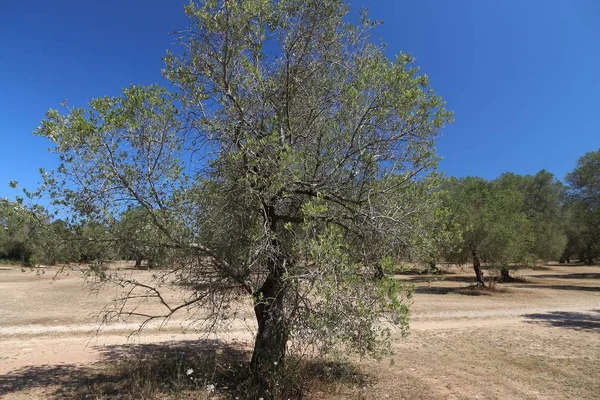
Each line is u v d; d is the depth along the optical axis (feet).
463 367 28.58
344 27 21.71
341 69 21.66
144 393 20.90
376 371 26.96
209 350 31.01
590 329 43.50
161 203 19.10
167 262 21.31
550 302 66.54
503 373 27.27
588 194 100.27
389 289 16.37
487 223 73.41
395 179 20.93
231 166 20.35
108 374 24.58
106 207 18.25
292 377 21.22
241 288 22.91
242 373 24.36
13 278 104.17
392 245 20.13
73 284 85.92
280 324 21.42
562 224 128.26
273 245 20.83
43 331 38.73
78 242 18.74
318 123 21.44
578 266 201.46
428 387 23.98
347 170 21.06
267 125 20.77
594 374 27.14
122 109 18.19
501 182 112.37
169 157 19.21
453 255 77.77
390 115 20.26
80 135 16.97
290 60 21.01
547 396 23.02
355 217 20.35
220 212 20.79
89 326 41.04
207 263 21.44
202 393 21.12
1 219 17.07
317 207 16.79
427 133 20.58
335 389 22.75
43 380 23.53
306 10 20.85
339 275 16.12
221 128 19.65
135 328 40.24
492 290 81.61
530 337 39.14
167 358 28.22
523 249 80.53
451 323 47.06
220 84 20.08
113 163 18.15
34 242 18.52
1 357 29.04
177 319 44.75
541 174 131.75
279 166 18.45
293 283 18.37
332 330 16.53
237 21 19.06
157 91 19.62
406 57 19.80
